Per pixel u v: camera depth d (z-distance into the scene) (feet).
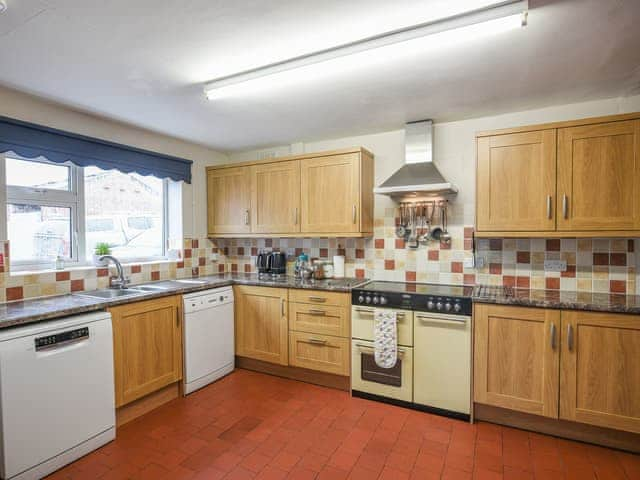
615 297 7.75
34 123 8.09
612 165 7.29
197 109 8.90
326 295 9.70
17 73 6.89
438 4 4.94
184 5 4.91
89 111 8.96
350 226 10.19
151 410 8.59
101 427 7.11
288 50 6.20
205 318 9.94
